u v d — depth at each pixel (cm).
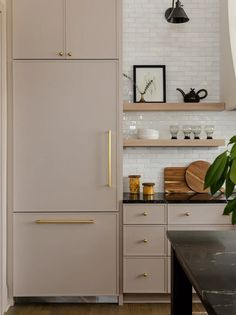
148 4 444
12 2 375
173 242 197
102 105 377
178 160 445
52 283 381
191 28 445
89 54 376
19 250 379
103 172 379
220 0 439
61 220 379
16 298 389
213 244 192
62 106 377
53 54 376
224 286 134
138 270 379
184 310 210
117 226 380
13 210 378
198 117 446
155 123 445
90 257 381
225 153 134
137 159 445
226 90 420
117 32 376
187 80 445
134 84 438
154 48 445
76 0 376
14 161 377
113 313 362
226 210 143
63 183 378
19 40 376
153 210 378
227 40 414
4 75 368
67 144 378
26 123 377
